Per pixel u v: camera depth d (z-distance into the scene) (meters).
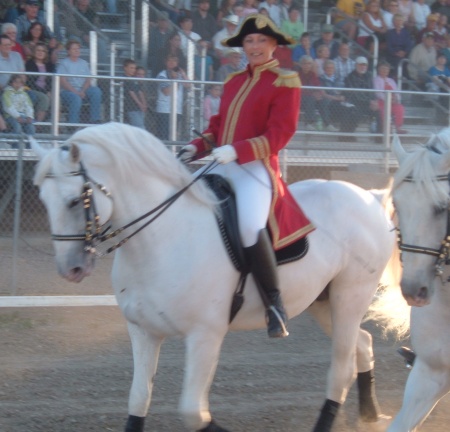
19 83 14.66
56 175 6.19
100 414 8.15
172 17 19.00
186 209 6.77
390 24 20.94
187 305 6.61
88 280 13.73
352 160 16.77
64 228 6.18
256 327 7.29
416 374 6.47
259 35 6.98
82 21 17.94
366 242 7.66
